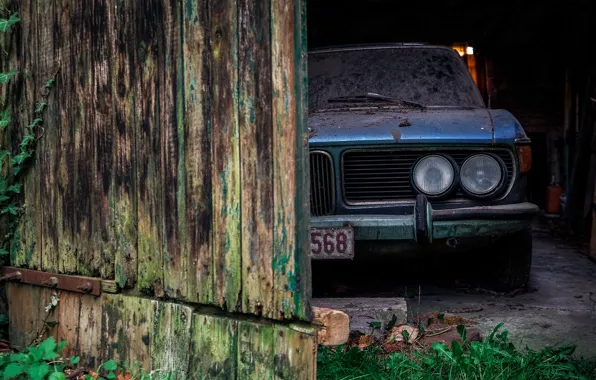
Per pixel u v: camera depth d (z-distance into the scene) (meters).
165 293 2.81
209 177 2.62
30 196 3.40
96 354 3.09
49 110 3.27
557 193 9.27
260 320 2.53
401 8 9.76
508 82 9.94
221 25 2.54
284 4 2.36
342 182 4.04
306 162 2.36
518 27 9.46
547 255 6.52
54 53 3.23
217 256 2.61
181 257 2.74
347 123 4.18
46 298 3.34
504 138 4.07
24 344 3.45
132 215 2.92
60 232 3.25
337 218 3.91
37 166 3.36
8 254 3.55
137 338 2.92
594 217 6.37
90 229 3.11
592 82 7.60
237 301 2.56
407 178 4.04
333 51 5.32
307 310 2.36
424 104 4.75
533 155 10.00
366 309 3.75
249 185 2.49
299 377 2.38
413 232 3.88
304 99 2.34
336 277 5.15
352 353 2.94
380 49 5.27
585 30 8.10
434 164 3.98
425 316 3.97
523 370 2.88
